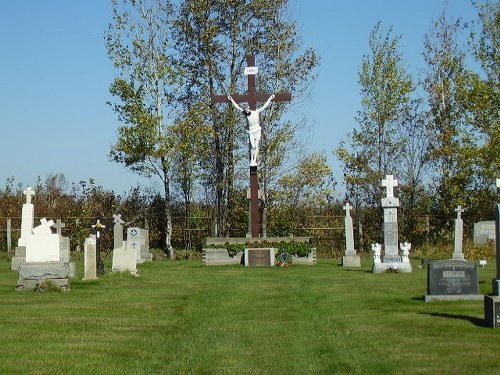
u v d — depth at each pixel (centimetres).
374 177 4850
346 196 4884
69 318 1664
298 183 4756
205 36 4484
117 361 1254
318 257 4644
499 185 1822
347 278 2661
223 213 4816
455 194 4709
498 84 4662
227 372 1186
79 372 1172
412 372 1176
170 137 4403
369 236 4853
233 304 1919
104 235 4588
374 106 4909
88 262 2464
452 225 4766
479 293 1933
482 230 4291
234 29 4562
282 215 4834
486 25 4728
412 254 4338
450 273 1922
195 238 4912
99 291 2158
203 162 4709
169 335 1484
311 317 1711
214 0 4516
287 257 3462
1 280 2475
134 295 2077
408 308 1817
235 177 4719
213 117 4556
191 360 1268
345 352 1324
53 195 5322
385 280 2552
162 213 4925
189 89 4644
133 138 4369
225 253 3531
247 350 1350
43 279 2136
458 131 4772
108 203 4912
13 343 1382
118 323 1612
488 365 1211
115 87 4372
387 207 3038
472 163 4594
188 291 2197
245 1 4516
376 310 1795
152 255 4216
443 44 4928
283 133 4609
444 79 4884
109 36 4394
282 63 4562
